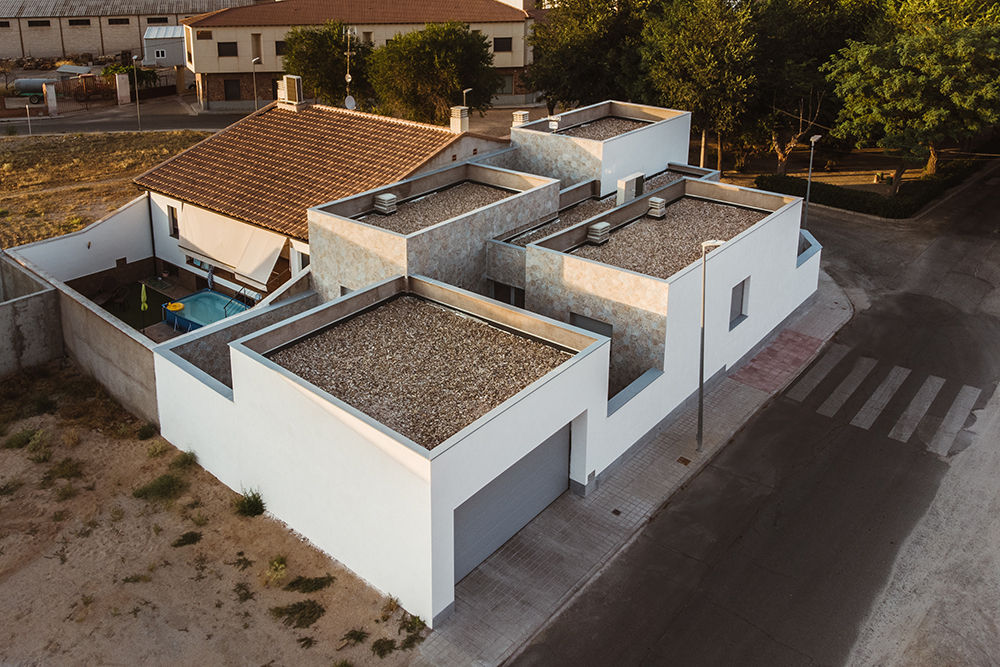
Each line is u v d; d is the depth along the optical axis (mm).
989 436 26172
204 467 24031
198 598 19641
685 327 25438
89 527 21781
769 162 53656
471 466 18469
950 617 19500
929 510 23016
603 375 22188
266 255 32344
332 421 19109
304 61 60562
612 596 20078
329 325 23422
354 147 35688
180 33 77688
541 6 73000
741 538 22000
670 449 25453
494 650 18469
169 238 37031
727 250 26500
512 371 21500
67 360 29453
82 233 35188
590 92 53000
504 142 36438
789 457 25266
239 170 36031
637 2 50938
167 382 24094
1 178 51125
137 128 64250
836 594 20188
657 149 36656
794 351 31125
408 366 21641
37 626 18844
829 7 50562
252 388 20906
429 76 55562
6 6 80812
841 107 47188
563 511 22797
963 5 43125
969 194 47906
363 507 19312
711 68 43969
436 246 26547
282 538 21516
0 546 21109
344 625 18953
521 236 29641
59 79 73312
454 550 19891
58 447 24922
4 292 32438
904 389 28734
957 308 34531
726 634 19031
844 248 40344
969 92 40031
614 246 27875
